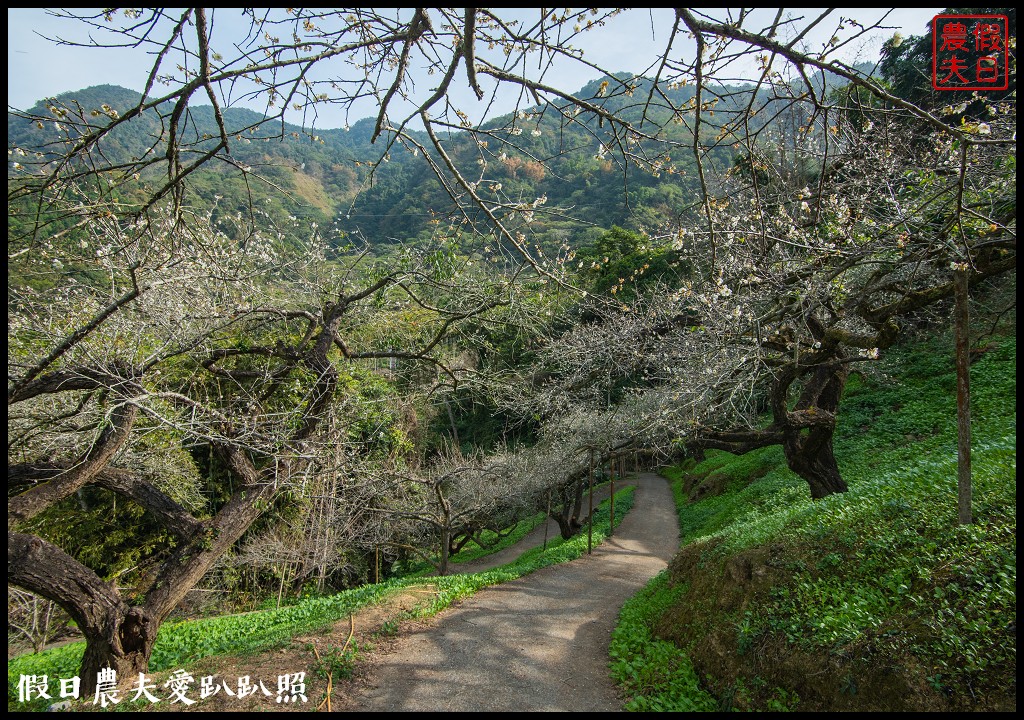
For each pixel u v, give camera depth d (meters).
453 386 11.42
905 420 14.33
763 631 6.41
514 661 7.73
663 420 11.66
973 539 5.79
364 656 7.52
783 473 16.45
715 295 9.08
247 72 3.81
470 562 22.41
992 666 4.50
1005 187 7.33
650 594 10.50
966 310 6.29
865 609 5.80
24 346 8.95
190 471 15.79
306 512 16.09
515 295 8.29
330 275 10.70
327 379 9.25
